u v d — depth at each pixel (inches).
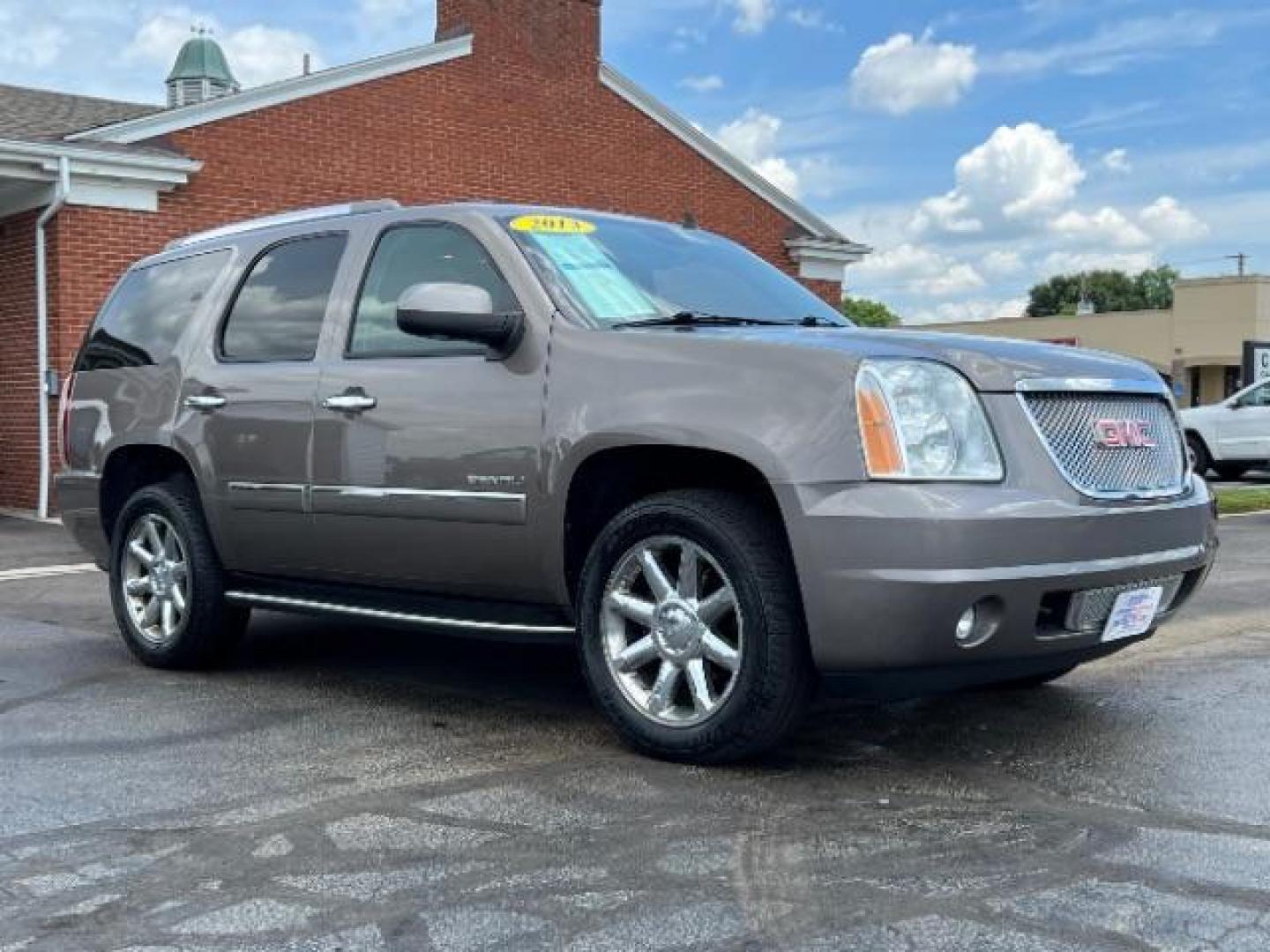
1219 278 1809.8
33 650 250.4
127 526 236.4
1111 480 161.2
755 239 717.9
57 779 162.9
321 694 210.4
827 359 153.7
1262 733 182.2
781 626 154.3
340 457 195.6
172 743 180.4
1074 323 2003.0
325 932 115.9
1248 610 292.8
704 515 159.2
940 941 111.9
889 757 169.0
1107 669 225.3
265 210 547.5
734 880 126.3
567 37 642.8
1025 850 134.0
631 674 169.8
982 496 148.6
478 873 129.3
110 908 121.6
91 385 250.8
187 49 813.2
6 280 530.6
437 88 599.2
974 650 150.4
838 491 148.7
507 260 185.3
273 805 151.9
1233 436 775.7
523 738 180.9
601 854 133.8
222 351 222.5
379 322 199.2
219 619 224.5
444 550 184.5
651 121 676.1
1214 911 117.8
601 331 173.0
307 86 555.2
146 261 258.5
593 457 169.0
